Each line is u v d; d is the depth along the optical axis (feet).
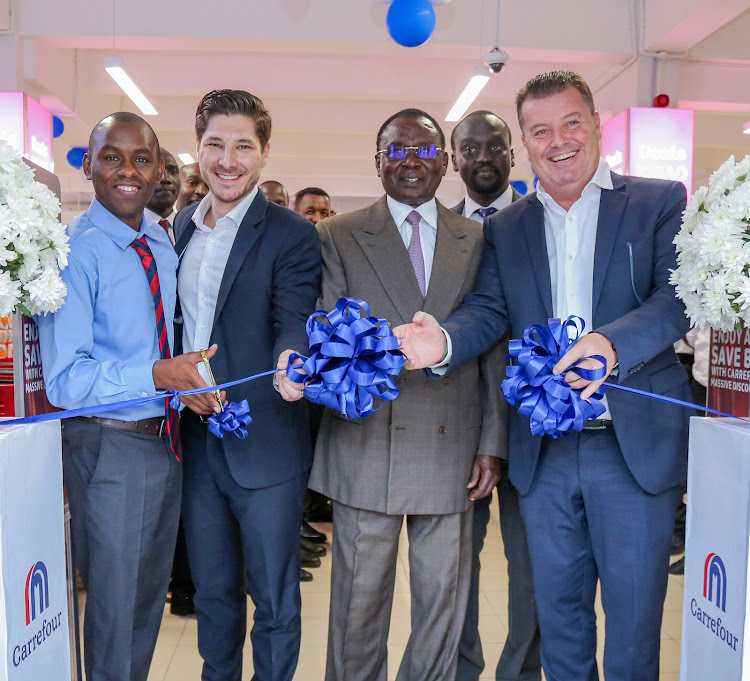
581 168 6.32
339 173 44.83
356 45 22.13
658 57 22.25
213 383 6.03
